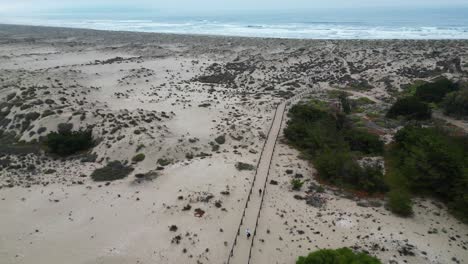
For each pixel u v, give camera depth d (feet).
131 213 134.31
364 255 102.89
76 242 119.34
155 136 192.44
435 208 140.15
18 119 218.18
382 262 109.70
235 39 626.64
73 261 110.83
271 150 186.60
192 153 184.24
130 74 363.56
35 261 111.04
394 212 136.36
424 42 482.28
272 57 449.48
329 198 144.56
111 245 117.60
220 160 174.91
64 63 432.25
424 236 123.03
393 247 116.47
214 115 241.96
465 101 237.04
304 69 388.37
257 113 246.27
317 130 193.36
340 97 262.67
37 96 248.11
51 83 302.04
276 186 151.64
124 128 200.03
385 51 435.53
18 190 151.53
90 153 184.65
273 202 140.26
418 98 253.03
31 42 630.74
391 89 304.50
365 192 149.38
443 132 187.73
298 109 224.94
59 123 207.62
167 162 175.11
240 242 117.91
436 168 147.33
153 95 297.12
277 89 317.42
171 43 608.19
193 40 635.66
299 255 112.88
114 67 394.93
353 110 255.09
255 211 134.10
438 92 264.93
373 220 130.72
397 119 233.55
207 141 196.24
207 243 117.60
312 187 151.94
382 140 196.03
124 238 120.88
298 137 196.24
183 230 123.85
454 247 118.21
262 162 172.76
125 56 485.97
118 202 141.59
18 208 138.72
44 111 220.23
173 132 206.28
